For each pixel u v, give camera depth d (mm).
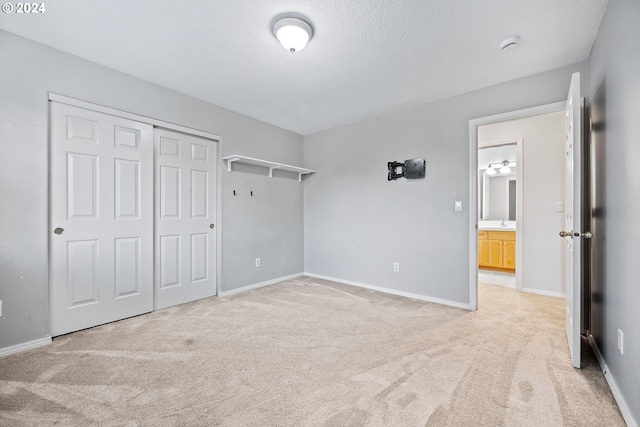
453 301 3025
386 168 3568
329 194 4191
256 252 3779
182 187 3066
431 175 3193
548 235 3418
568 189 2068
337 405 1445
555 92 2471
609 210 1668
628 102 1400
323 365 1827
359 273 3834
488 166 5289
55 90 2197
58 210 2227
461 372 1736
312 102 3227
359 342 2154
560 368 1772
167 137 2936
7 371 1743
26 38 2061
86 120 2367
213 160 3352
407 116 3389
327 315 2721
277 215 4078
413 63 2396
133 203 2662
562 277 3336
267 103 3258
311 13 1802
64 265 2262
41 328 2107
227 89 2904
